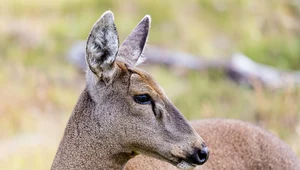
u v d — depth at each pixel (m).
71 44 23.22
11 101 18.23
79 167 9.16
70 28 24.14
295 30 25.75
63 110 18.78
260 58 23.73
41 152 15.35
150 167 9.80
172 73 21.84
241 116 17.61
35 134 16.69
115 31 8.70
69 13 25.22
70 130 9.23
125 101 8.82
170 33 24.23
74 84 21.00
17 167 14.90
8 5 24.95
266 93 18.97
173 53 22.72
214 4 26.08
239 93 19.42
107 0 25.45
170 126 8.81
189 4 25.83
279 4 26.42
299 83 18.36
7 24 23.98
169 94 19.39
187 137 8.80
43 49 22.72
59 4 25.41
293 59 23.83
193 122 10.98
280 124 16.38
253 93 19.66
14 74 20.61
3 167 14.92
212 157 10.45
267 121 16.75
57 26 24.02
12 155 15.30
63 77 21.20
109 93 8.88
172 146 8.78
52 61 22.31
